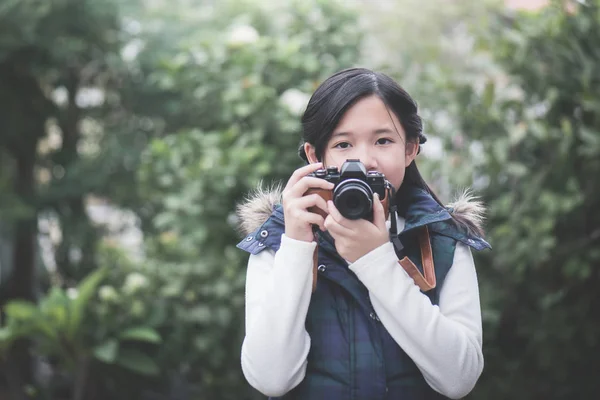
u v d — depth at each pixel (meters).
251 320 1.42
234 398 4.21
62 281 5.88
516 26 3.93
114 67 5.61
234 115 4.19
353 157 1.40
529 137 3.92
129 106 5.73
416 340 1.33
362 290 1.43
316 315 1.43
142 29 5.55
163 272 4.16
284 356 1.34
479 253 3.93
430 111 4.06
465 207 1.55
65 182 5.42
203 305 4.08
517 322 4.03
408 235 1.50
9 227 5.75
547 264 3.83
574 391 4.00
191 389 4.45
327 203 1.36
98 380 4.39
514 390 3.94
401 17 7.62
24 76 5.50
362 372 1.38
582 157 3.78
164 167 4.04
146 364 4.00
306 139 1.48
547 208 3.63
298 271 1.35
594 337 3.83
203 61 4.28
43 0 4.91
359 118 1.39
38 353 4.12
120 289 4.14
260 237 1.49
